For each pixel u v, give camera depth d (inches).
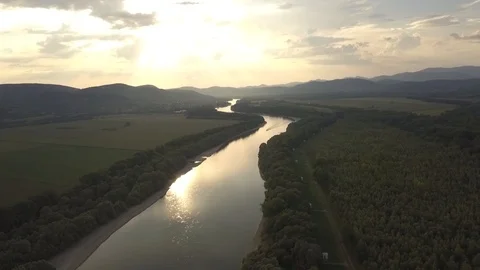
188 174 6117.1
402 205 3693.4
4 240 3361.2
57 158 5989.2
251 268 2859.3
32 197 4033.0
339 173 4869.6
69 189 4441.4
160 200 4837.6
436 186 4190.5
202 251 3435.0
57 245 3440.0
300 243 2970.0
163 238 3720.5
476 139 6387.8
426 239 3026.6
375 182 4397.1
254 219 4141.2
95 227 3912.4
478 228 3144.7
